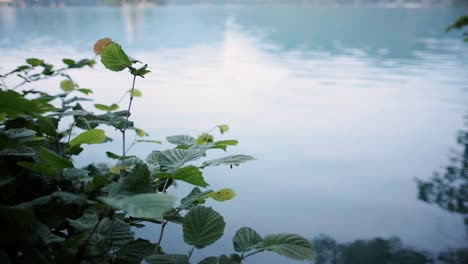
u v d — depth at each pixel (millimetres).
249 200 2902
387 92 6949
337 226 2504
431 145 4215
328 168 3557
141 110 5715
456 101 6215
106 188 1193
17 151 1280
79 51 11398
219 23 21938
